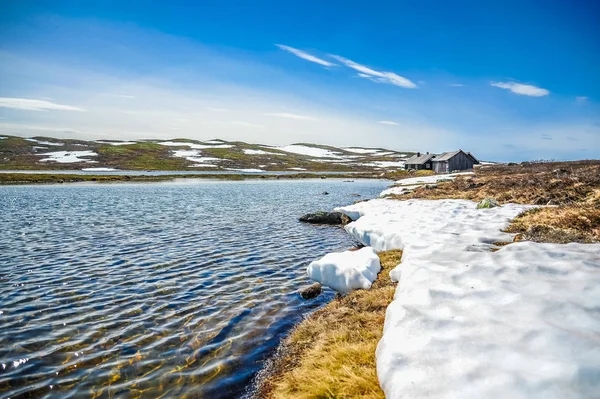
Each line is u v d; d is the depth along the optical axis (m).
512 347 5.51
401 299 8.07
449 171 98.62
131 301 11.41
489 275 8.51
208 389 6.99
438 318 6.79
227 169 153.50
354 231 20.56
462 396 4.71
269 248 19.00
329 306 10.58
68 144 195.38
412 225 17.81
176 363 7.89
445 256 11.21
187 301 11.47
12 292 12.09
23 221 26.83
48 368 7.61
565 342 5.39
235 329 9.55
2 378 7.22
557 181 25.42
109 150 177.00
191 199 45.34
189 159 176.50
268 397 6.60
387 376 5.60
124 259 16.39
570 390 4.46
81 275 13.99
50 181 76.00
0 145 172.38
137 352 8.32
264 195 52.34
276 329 9.59
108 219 28.09
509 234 13.78
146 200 43.41
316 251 18.47
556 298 6.80
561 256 9.21
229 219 28.73
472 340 5.88
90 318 10.12
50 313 10.43
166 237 21.41
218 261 16.30
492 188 29.23
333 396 5.84
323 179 106.88
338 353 7.07
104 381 7.19
